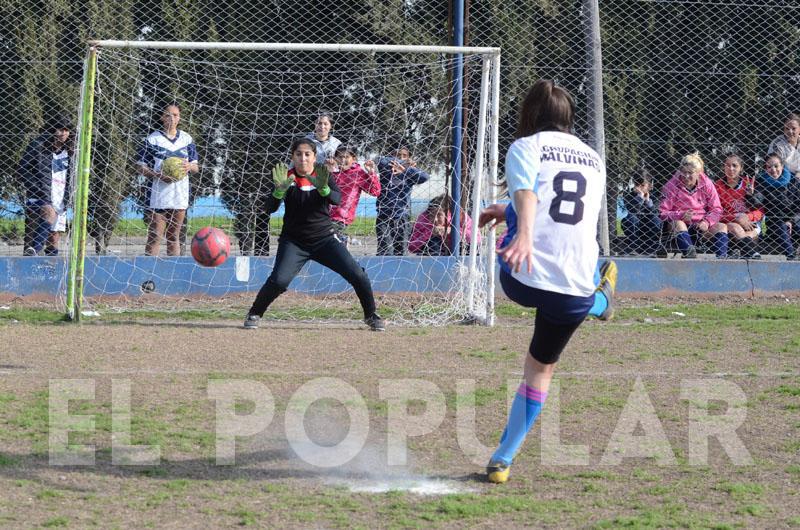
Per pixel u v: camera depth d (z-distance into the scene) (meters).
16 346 19.23
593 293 10.86
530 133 11.38
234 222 28.94
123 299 25.70
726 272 27.80
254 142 30.11
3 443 12.52
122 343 19.81
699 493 11.12
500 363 18.28
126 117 28.94
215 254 21.94
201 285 26.25
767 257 29.27
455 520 10.15
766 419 14.34
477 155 23.83
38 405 14.41
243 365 17.72
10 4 30.47
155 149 26.25
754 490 11.18
